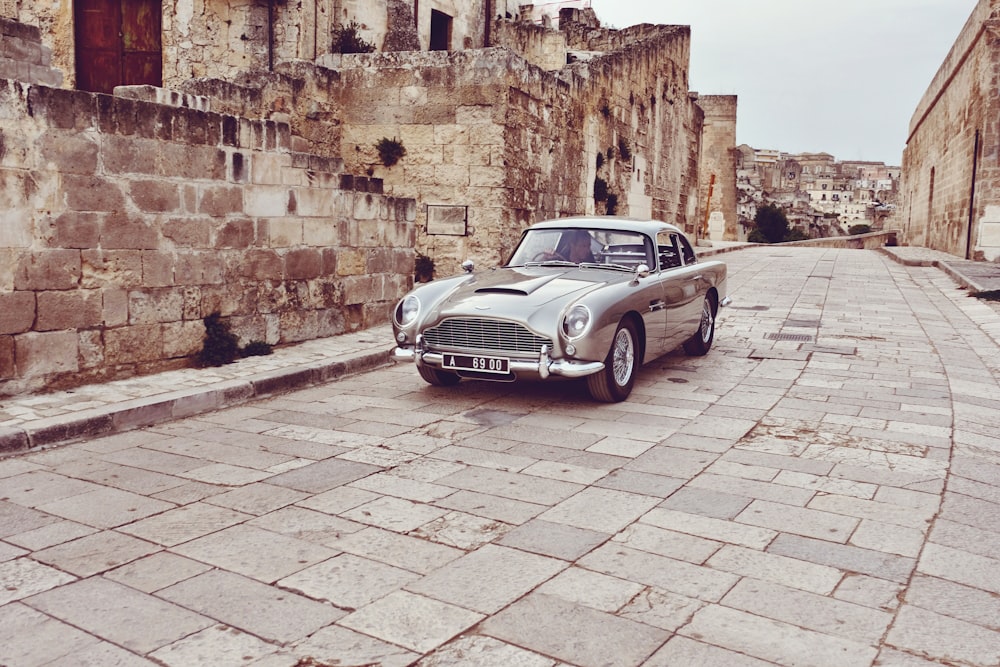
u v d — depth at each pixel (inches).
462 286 294.4
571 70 676.1
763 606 134.1
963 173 944.3
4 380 260.4
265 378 299.6
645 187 903.7
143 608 134.2
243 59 615.8
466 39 874.1
